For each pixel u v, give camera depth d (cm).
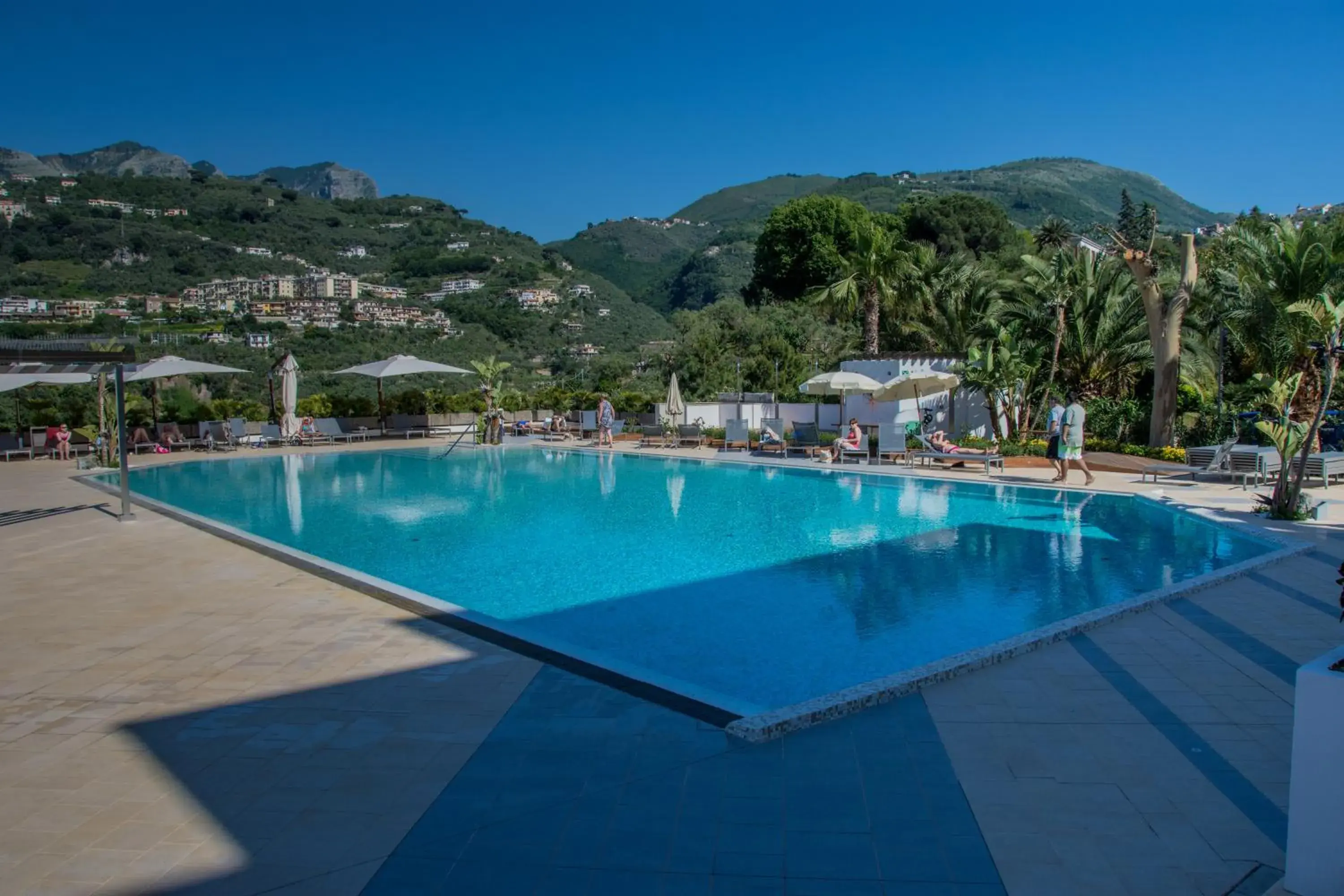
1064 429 1413
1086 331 2028
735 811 360
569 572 918
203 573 842
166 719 471
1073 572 892
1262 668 527
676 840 338
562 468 1888
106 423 1936
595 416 2480
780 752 418
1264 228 1986
